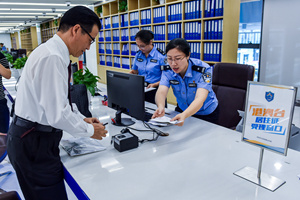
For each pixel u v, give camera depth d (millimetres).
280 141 958
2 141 1990
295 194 977
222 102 2182
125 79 1724
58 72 1042
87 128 1188
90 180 1097
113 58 6898
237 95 2090
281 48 4973
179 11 4480
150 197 972
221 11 3836
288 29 4793
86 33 1134
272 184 1034
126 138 1387
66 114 1069
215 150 1374
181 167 1195
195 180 1082
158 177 1112
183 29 4484
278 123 957
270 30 5070
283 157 1281
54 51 1059
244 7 5379
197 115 2104
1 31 22797
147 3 5527
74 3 7547
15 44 24047
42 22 14273
